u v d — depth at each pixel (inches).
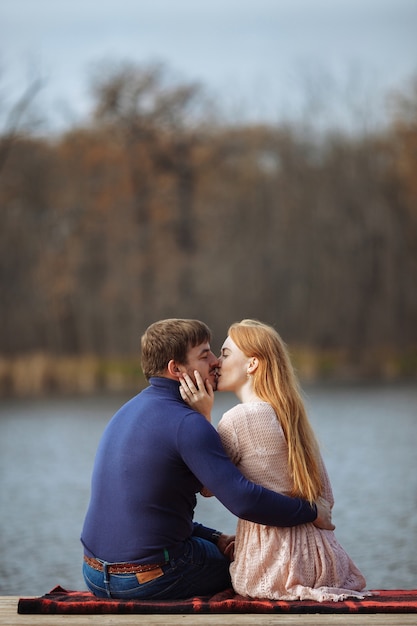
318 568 183.0
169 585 180.9
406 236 1829.5
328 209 1855.3
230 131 2063.2
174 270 1971.0
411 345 1790.1
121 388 1486.2
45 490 591.2
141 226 2039.9
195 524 196.9
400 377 1651.1
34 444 863.1
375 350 1775.3
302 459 184.2
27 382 1422.2
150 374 189.3
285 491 184.9
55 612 176.6
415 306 1802.4
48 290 1788.9
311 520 183.0
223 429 187.2
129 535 179.6
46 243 1850.4
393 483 576.4
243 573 183.5
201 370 188.1
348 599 179.5
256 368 190.1
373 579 344.5
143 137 2107.5
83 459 752.3
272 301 1878.7
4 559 394.9
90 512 185.5
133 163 2089.1
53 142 1942.7
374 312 1800.0
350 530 434.3
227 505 177.8
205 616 172.7
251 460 184.9
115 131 2095.2
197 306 1925.4
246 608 175.3
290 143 1899.6
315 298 1839.3
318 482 185.8
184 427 179.3
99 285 1886.1
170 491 180.4
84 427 1007.0
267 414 185.9
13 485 615.2
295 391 190.2
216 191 2039.9
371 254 1820.9
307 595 179.6
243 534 185.6
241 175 2010.3
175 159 2122.3
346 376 1673.2
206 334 189.9
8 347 1706.4
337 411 1104.2
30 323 1738.4
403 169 1861.5
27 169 1860.2
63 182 1929.1
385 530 431.8
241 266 1913.1
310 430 189.3
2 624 171.2
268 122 1966.0
